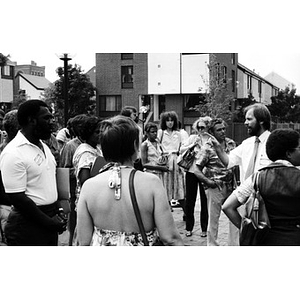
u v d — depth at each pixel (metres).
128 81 34.56
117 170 2.81
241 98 39.34
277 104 44.97
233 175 5.92
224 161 5.02
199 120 7.05
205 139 7.04
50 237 3.71
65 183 3.95
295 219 3.26
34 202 3.57
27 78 54.62
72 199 5.76
